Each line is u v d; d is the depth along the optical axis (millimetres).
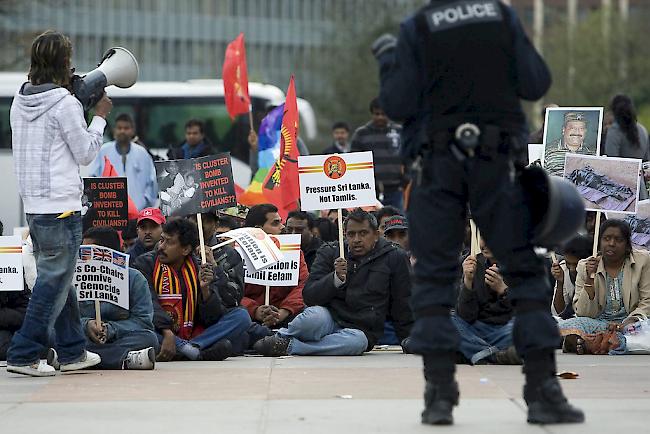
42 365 9664
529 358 6828
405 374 9648
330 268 12203
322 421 7055
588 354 11648
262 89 29781
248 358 11484
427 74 6703
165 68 91562
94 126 9656
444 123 6680
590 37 68188
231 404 7816
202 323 11430
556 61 68375
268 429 6797
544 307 6805
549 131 13125
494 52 6676
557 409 6820
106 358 10250
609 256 11945
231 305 11688
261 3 95125
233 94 18750
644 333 11617
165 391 8578
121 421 7156
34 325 9523
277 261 12430
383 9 75688
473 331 10875
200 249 11812
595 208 12047
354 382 9047
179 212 12148
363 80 73000
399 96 6711
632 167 11992
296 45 96625
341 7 77938
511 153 6672
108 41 88625
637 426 6754
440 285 6789
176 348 11102
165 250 11250
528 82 6719
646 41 67625
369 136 19828
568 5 101875
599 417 7098
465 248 13438
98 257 10453
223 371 10016
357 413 7355
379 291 11922
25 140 9508
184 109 29828
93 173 20453
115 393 8484
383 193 19781
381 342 12609
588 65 67188
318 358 11422
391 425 6883
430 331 6766
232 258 12258
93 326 10312
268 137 18953
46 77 9625
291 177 15961
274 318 12609
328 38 77750
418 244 6777
